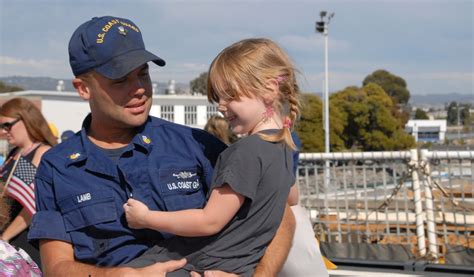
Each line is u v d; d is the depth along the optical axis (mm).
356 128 50750
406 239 5656
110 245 2455
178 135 2678
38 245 2576
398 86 86688
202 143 2682
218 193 2381
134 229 2473
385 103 52375
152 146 2592
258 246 2473
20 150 4465
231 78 2465
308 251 3227
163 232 2480
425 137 78562
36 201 2574
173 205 2518
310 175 5992
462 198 5527
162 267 2348
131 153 2553
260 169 2377
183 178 2574
